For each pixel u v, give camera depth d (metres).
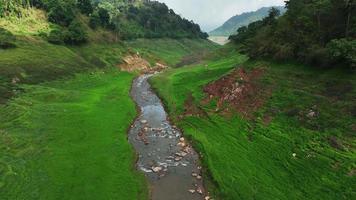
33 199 40.97
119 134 63.91
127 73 132.12
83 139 60.28
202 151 55.44
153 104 88.00
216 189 44.38
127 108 81.25
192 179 47.34
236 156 52.12
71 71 109.81
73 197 41.81
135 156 54.53
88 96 89.25
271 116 61.34
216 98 77.56
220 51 164.75
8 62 98.75
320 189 41.41
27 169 48.09
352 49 61.09
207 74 104.94
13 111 70.69
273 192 42.12
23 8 141.75
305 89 63.88
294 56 74.81
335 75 62.94
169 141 61.69
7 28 123.50
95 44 147.25
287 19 85.81
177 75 114.50
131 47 175.00
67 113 73.12
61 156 52.75
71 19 152.25
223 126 64.25
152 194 43.41
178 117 74.31
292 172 45.66
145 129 68.19
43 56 112.44
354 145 47.53
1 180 44.69
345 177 42.22
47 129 63.44
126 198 42.16
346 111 54.00
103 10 183.12
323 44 70.75
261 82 72.56
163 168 50.72
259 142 55.16
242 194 42.34
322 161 46.16
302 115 57.75
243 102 70.00
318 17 76.00
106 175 47.59
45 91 86.69
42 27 137.50
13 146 55.22
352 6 67.88
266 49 82.88
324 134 51.62
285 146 51.97
